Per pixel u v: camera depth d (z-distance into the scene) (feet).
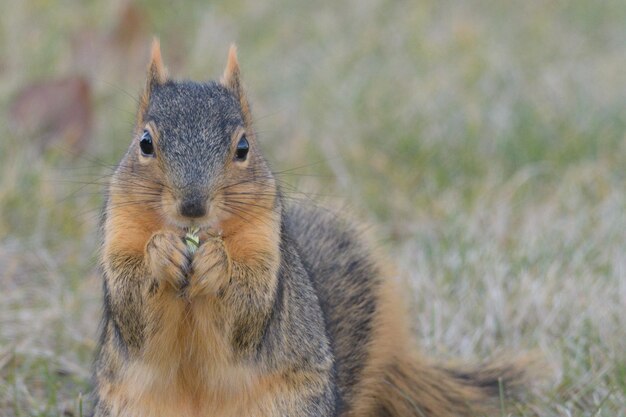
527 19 68.59
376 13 65.98
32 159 48.73
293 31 64.08
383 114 54.03
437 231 46.34
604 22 69.67
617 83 58.54
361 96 55.11
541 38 65.46
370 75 57.67
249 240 28.37
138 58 57.26
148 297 27.99
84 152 50.49
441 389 35.22
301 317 29.89
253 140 30.27
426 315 39.75
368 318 33.42
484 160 51.42
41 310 40.19
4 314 39.75
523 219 47.21
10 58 56.85
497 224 45.78
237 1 66.08
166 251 27.27
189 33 62.80
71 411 35.27
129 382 28.86
